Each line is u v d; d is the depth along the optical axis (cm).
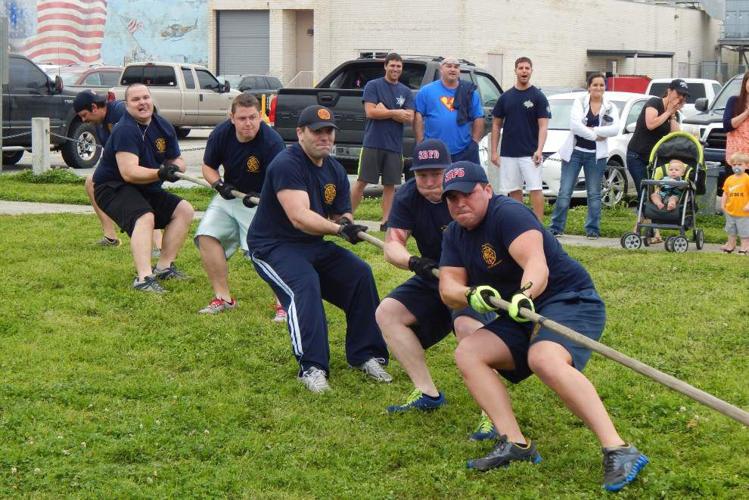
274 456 522
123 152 867
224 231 806
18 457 504
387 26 3888
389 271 949
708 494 479
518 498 473
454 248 531
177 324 767
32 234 1109
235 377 651
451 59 1176
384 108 1182
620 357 450
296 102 1555
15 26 4238
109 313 792
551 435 559
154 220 899
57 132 1897
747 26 5194
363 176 1196
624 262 1012
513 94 1157
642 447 536
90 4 4222
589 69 4403
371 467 513
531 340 504
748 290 884
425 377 602
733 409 421
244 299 846
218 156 803
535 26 4050
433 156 586
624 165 1495
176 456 520
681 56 5031
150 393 612
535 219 513
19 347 691
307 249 671
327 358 644
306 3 4000
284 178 658
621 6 4544
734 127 1148
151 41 4209
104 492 470
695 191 1118
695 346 718
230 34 4172
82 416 566
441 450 536
